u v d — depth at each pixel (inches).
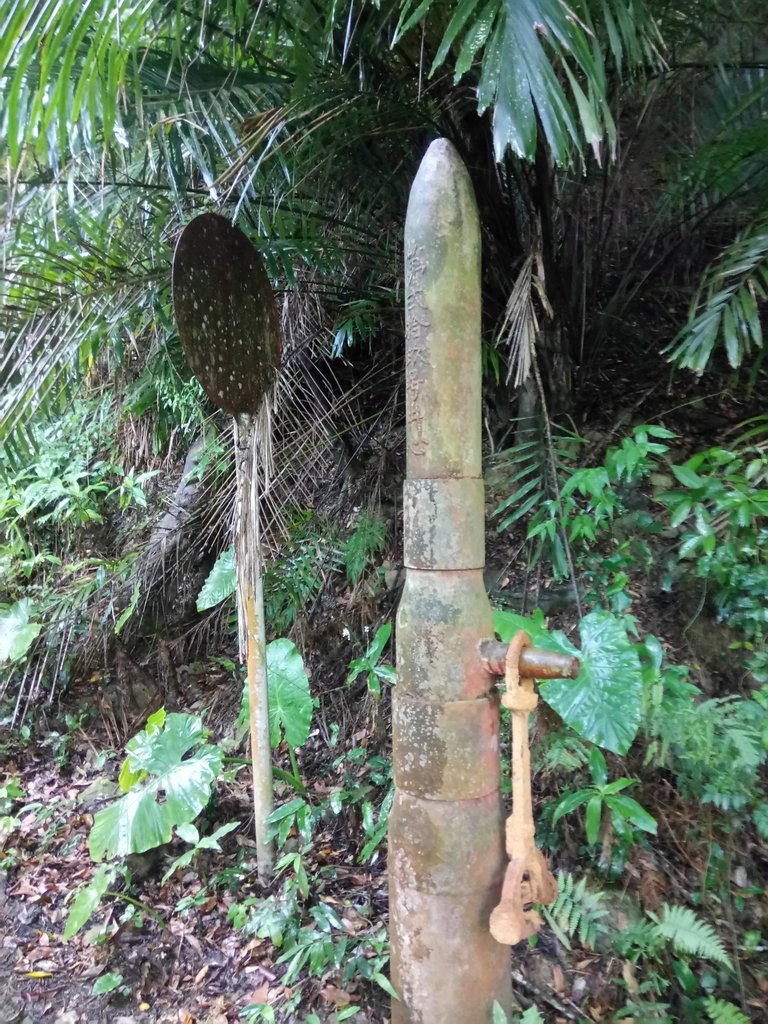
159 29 71.2
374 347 126.5
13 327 85.8
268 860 84.4
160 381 117.0
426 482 44.6
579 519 82.6
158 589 129.1
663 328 119.2
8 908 88.7
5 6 49.5
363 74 78.6
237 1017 70.8
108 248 89.5
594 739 65.4
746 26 95.4
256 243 89.7
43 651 123.8
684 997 66.1
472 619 45.1
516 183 91.7
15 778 113.1
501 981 47.7
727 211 109.4
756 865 76.6
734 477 77.0
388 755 96.7
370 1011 68.7
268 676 91.7
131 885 87.9
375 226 101.3
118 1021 72.8
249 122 74.5
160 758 86.9
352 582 114.0
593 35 46.8
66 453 149.7
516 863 43.8
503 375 107.7
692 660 87.7
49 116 53.9
